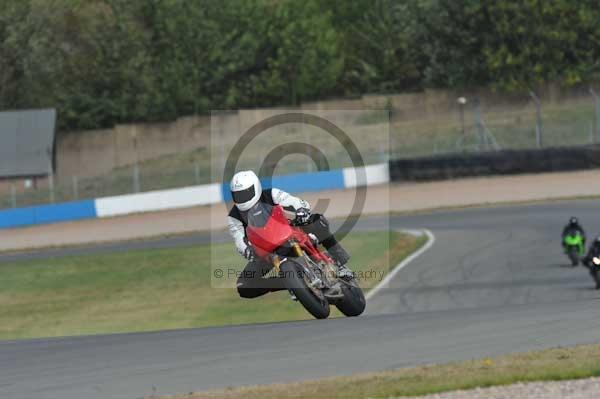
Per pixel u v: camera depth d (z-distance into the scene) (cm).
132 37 18988
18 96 18500
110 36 19012
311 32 19162
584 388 2333
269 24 19488
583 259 6562
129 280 7981
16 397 2589
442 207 11531
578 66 17425
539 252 8031
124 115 18512
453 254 8106
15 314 6912
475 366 2608
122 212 13900
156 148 18012
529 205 11044
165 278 7900
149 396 2514
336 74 19288
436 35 18962
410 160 13512
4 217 13800
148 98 18288
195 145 17900
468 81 18375
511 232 9125
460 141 15112
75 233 12506
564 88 17562
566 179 12550
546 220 9756
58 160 17900
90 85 18838
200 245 9825
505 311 3644
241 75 19225
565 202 11019
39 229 13262
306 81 18950
